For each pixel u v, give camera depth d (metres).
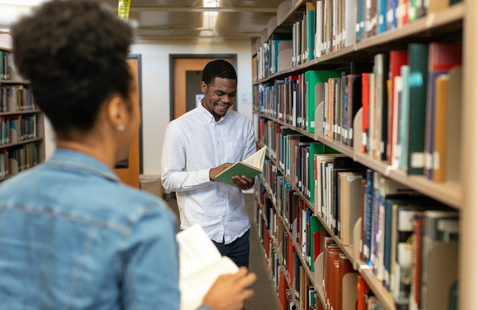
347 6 1.59
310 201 2.14
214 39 6.53
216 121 2.44
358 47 1.37
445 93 0.89
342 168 1.67
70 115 0.78
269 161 4.00
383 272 1.23
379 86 1.22
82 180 0.77
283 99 3.00
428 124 0.94
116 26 0.78
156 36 6.24
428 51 0.97
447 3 0.98
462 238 0.76
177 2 4.10
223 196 2.40
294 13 2.64
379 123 1.22
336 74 2.10
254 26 5.31
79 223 0.73
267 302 3.38
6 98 5.02
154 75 6.52
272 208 3.72
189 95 6.70
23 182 0.80
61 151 0.81
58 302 0.71
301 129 2.34
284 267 3.04
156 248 0.73
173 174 2.31
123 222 0.72
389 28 1.18
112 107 0.80
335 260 1.75
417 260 1.02
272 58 3.52
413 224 1.07
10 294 0.75
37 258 0.74
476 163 0.74
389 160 1.15
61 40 0.72
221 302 0.90
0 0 5.02
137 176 6.64
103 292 0.71
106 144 0.82
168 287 0.73
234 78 2.31
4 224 0.77
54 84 0.75
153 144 6.62
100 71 0.76
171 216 0.79
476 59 0.73
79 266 0.71
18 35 0.75
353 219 1.57
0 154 4.88
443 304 0.95
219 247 2.41
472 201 0.74
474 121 0.74
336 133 1.74
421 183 0.92
